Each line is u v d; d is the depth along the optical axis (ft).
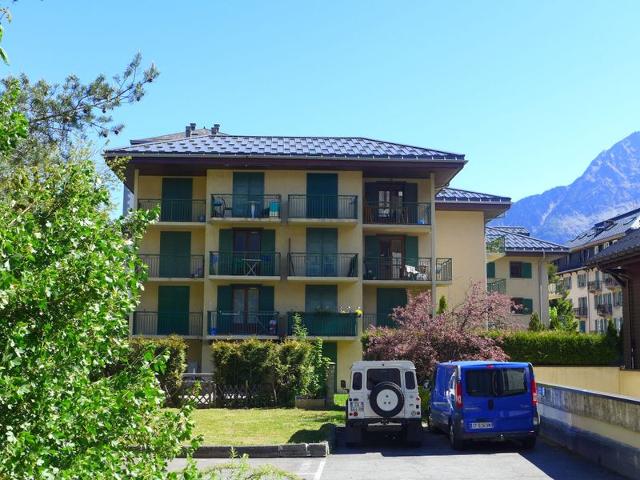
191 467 18.01
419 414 52.42
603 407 41.83
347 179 112.16
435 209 123.34
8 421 15.38
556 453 47.44
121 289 17.66
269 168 111.34
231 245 110.93
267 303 110.22
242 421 62.69
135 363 18.53
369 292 113.50
